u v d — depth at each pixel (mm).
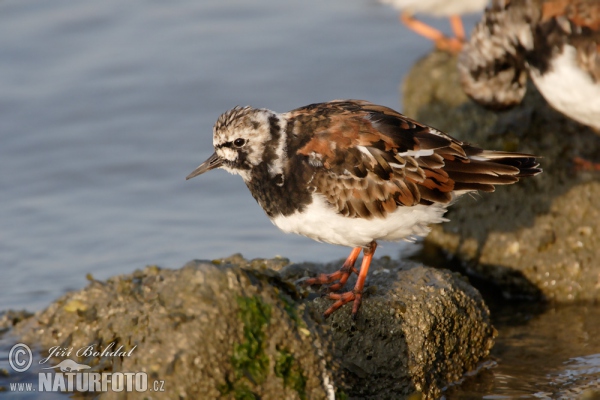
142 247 14516
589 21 12039
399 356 9578
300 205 9703
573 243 12711
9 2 22594
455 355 10102
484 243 13422
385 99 19016
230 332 8148
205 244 14562
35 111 18828
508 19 13109
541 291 12703
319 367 8461
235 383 8125
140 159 17453
